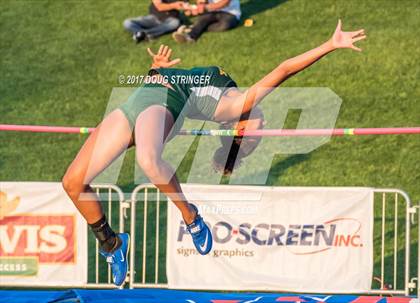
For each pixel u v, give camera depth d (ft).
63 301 63.16
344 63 112.88
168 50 56.29
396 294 82.17
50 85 113.80
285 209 79.36
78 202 53.83
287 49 115.65
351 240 79.20
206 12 119.75
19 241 80.33
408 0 125.70
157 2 120.47
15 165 101.60
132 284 81.35
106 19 126.31
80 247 80.23
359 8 124.36
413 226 90.43
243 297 65.77
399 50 114.11
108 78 113.80
